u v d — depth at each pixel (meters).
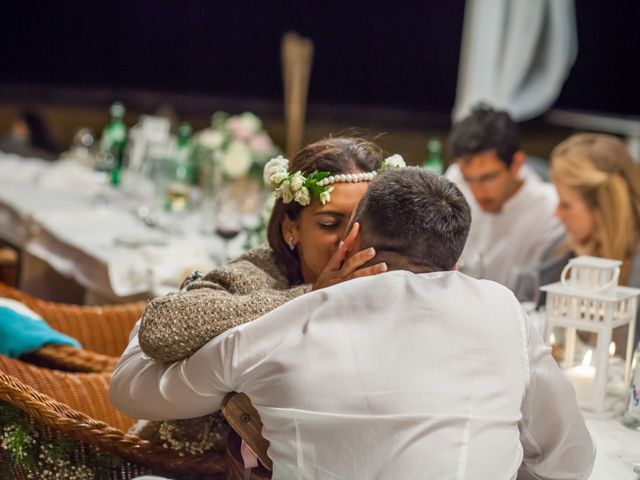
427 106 8.41
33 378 2.44
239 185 4.50
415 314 1.72
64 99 9.38
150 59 9.41
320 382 1.69
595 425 2.24
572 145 3.43
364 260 1.80
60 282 4.45
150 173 4.89
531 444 1.85
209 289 1.97
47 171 5.50
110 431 2.06
